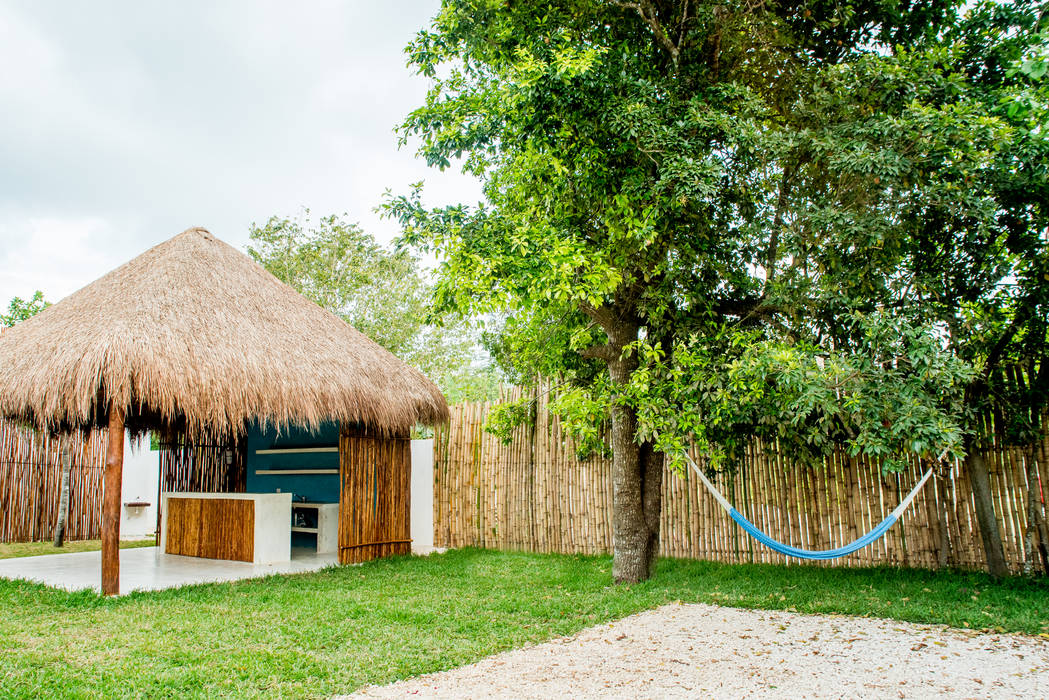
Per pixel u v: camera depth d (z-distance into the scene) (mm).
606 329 6773
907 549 6641
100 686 3492
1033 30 5594
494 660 4027
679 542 7926
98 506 11711
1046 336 5891
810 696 3354
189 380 6082
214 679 3627
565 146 5824
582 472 8672
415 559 8492
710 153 5918
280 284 9117
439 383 19094
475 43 6402
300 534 11078
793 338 6156
